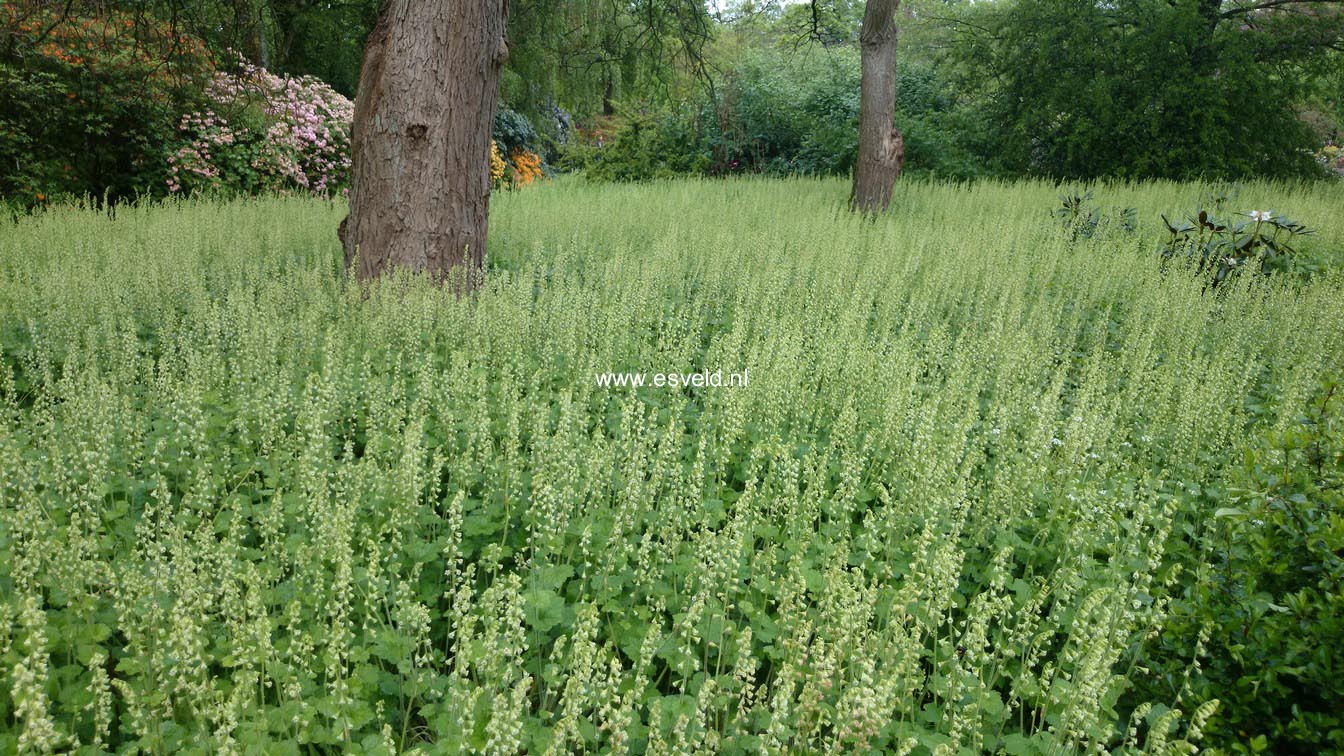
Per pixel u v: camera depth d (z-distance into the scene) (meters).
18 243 7.56
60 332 5.48
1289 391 4.74
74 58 12.07
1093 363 5.66
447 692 3.00
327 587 3.42
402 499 3.64
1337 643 2.70
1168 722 2.37
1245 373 5.58
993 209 12.62
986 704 2.90
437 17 6.69
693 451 4.80
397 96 6.79
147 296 6.35
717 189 16.36
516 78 17.22
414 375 5.39
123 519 3.75
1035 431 4.32
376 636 3.05
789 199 14.05
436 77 6.79
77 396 4.19
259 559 3.70
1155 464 4.95
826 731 2.96
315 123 14.68
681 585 3.59
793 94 21.92
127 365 4.93
